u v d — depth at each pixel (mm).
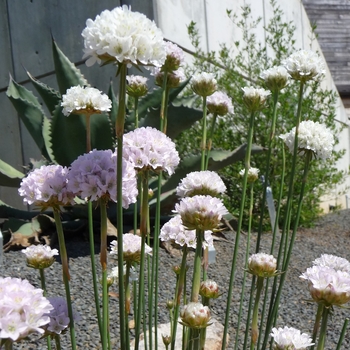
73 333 1320
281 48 5766
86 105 1606
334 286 1306
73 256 3555
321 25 12047
